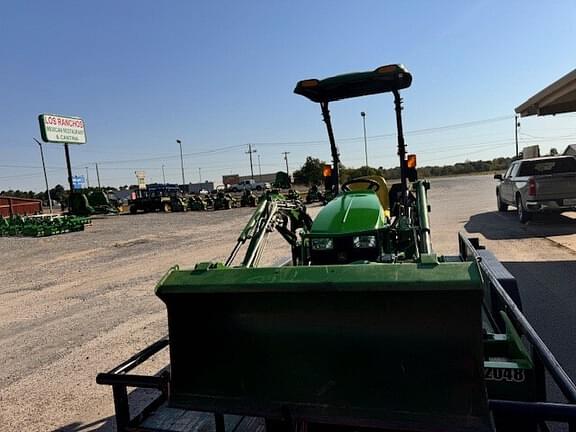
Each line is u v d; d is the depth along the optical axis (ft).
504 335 8.93
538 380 7.50
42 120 96.22
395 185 17.58
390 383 6.66
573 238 30.63
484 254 14.62
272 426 8.09
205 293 7.38
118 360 15.16
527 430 7.17
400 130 15.96
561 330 14.73
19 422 11.61
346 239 12.48
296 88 15.80
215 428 8.64
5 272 34.91
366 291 6.54
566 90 36.04
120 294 24.64
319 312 6.97
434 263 6.51
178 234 53.62
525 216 38.47
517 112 46.93
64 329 19.07
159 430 7.96
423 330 6.48
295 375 7.16
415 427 6.43
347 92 16.42
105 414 11.77
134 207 105.81
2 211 124.47
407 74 14.23
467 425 6.20
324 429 8.09
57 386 13.56
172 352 7.83
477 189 96.37
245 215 77.30
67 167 102.73
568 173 36.78
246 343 7.41
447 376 6.40
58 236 60.44
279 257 31.71
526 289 19.49
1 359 16.19
